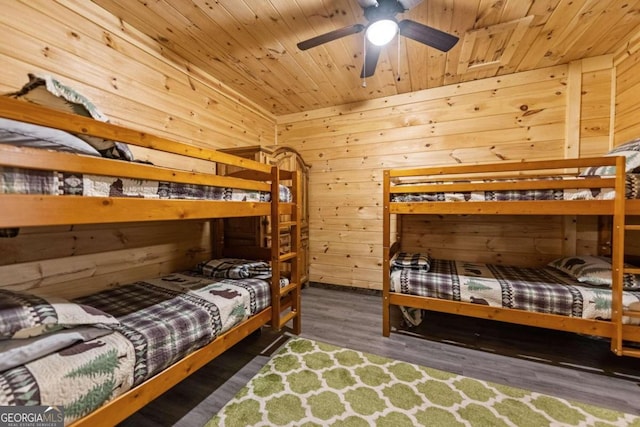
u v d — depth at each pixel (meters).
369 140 3.47
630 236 2.32
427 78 2.91
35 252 1.59
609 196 1.77
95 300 1.66
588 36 2.20
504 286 2.06
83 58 1.79
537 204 1.91
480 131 2.97
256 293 1.96
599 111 2.53
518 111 2.82
